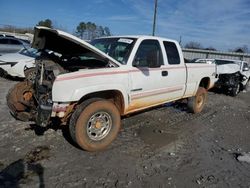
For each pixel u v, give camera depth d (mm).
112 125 4316
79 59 4812
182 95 6164
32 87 4758
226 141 5203
